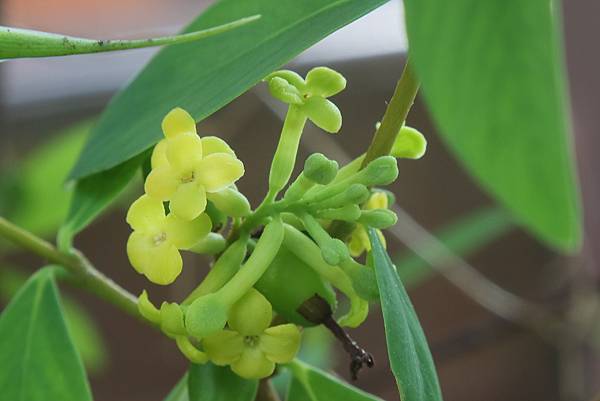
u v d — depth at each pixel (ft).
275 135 2.01
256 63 0.82
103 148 0.90
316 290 0.81
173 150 0.77
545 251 2.11
